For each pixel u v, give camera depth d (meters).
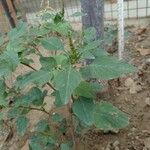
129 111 2.36
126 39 3.24
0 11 4.21
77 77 1.15
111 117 1.38
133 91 2.54
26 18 4.13
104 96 2.48
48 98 2.55
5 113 1.78
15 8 4.06
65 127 1.92
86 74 1.31
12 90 1.79
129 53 3.06
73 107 1.31
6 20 4.27
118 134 2.18
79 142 2.08
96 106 1.41
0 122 2.07
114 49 3.03
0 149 2.37
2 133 2.49
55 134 1.94
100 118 1.38
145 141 2.08
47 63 1.32
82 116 1.27
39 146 1.63
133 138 2.13
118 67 1.20
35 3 4.18
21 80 1.53
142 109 2.36
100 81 2.30
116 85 2.61
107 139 2.16
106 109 1.40
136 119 2.28
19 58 1.55
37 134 1.83
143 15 3.79
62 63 1.27
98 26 2.20
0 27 4.39
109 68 1.21
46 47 1.36
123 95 2.51
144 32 3.44
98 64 1.24
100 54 1.48
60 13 1.49
